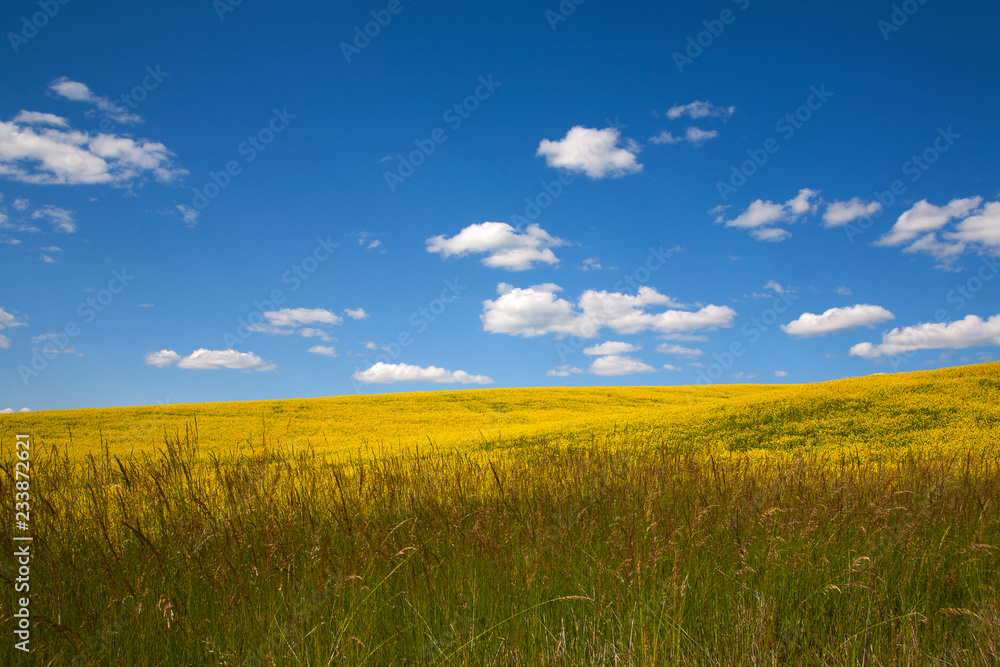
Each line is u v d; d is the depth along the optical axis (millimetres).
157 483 4668
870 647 3555
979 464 7707
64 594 3604
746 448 16219
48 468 5312
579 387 50125
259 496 4910
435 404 37562
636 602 3770
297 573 3959
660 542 4445
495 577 4008
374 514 5039
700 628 3717
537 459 7836
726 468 6984
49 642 3184
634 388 50094
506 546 4297
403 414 33375
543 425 22812
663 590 3734
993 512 5488
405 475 6398
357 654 3303
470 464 7176
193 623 3494
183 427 24984
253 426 26734
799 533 4742
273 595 3676
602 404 40000
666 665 3197
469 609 3812
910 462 7457
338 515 4688
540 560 4203
